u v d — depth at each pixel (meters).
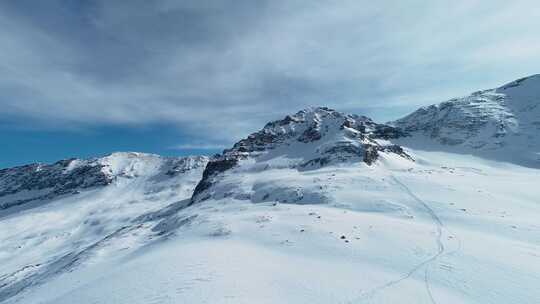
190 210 101.69
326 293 27.41
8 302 54.59
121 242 79.69
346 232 48.09
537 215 56.41
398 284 29.89
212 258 36.38
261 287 27.58
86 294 29.19
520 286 29.45
